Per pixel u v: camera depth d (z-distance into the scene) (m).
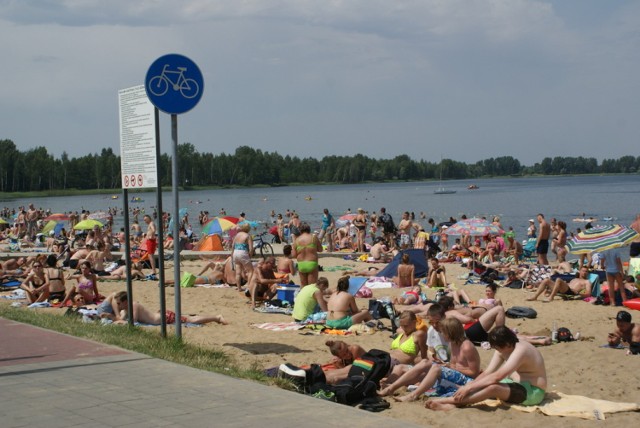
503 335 8.48
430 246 29.69
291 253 21.25
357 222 32.12
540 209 80.69
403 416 8.00
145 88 9.88
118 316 13.84
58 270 17.09
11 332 11.05
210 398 7.16
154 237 24.52
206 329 13.77
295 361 10.89
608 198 107.31
